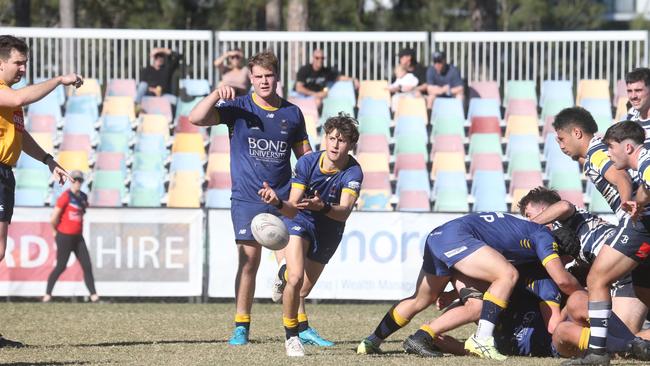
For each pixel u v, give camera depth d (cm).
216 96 3044
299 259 2917
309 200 2784
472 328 3916
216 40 6600
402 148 6197
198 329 3809
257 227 2733
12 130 2986
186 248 5069
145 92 6569
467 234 2825
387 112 6469
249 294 3231
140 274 5053
